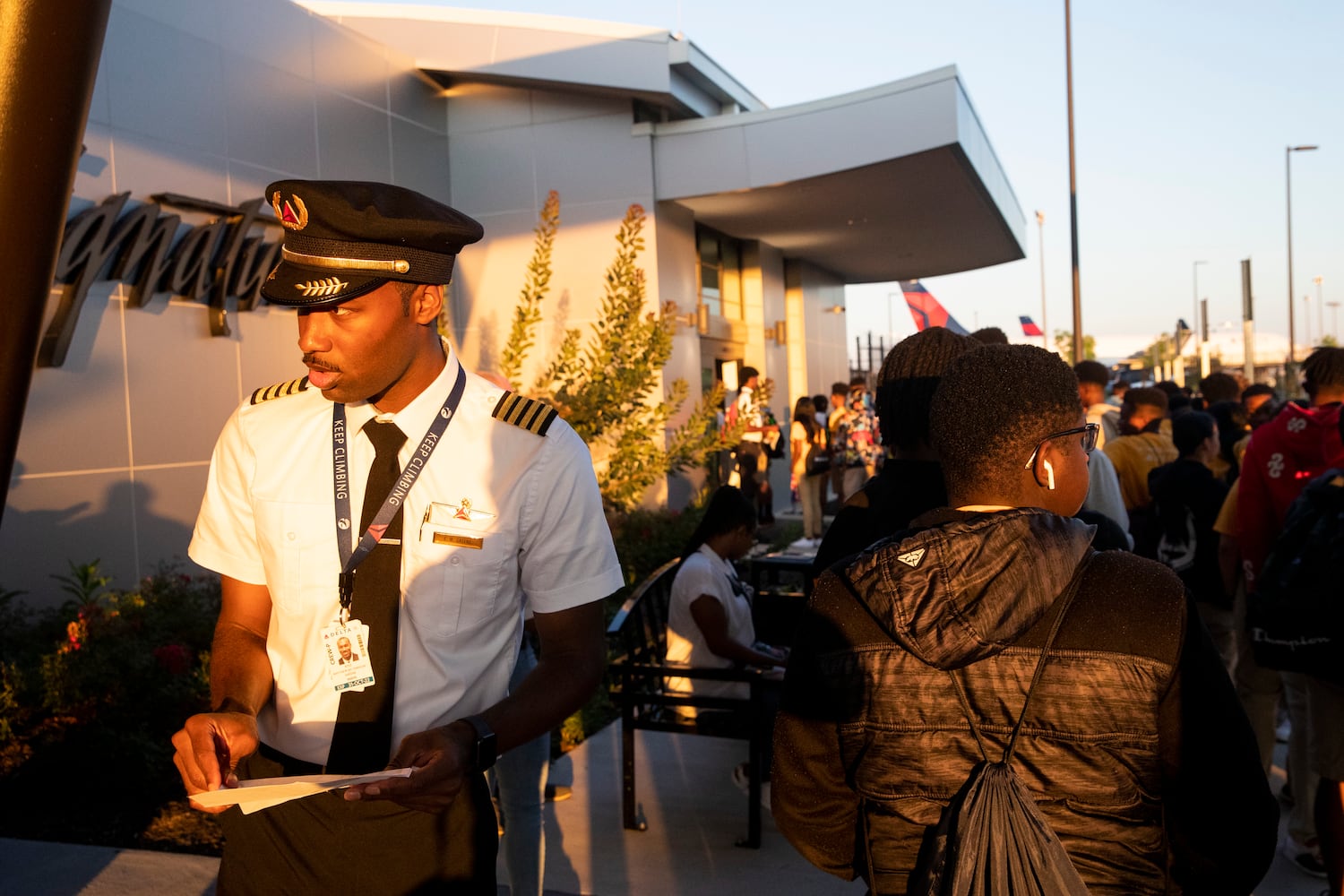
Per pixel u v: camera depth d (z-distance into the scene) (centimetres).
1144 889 130
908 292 2394
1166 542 440
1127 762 127
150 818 400
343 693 158
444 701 161
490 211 1127
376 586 160
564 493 169
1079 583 132
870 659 137
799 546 699
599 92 1077
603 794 423
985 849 125
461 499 164
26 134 63
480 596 164
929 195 1186
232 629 173
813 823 150
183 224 766
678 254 1173
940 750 133
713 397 742
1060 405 142
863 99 1011
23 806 410
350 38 962
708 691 393
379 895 158
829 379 1781
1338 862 286
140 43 731
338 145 944
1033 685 128
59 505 665
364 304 152
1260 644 280
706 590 391
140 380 729
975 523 133
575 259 1109
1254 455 358
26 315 67
